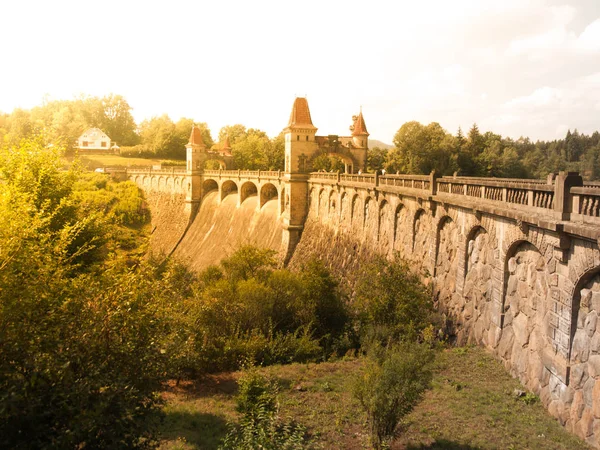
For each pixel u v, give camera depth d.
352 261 48.62
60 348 11.80
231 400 21.16
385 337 25.08
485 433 15.99
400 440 16.00
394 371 15.39
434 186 29.95
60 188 30.20
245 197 96.19
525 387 18.77
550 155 154.00
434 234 30.05
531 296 18.67
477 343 23.73
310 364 26.08
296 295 35.94
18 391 10.27
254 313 33.44
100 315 13.00
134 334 13.21
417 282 28.36
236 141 169.50
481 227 23.81
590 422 14.55
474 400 18.33
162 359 13.99
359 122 72.81
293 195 69.06
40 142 31.19
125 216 115.75
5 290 11.43
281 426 17.48
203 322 29.53
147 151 180.00
